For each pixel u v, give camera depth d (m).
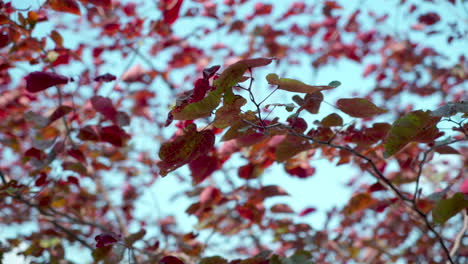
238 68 1.41
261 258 1.75
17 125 2.07
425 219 1.63
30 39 1.88
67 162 1.93
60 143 1.87
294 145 1.64
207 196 1.94
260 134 1.62
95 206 2.56
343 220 2.46
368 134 1.63
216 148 1.76
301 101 1.51
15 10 1.83
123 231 2.35
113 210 2.39
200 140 1.47
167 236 2.39
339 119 1.58
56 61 1.90
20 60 1.95
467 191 1.58
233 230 2.08
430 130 1.52
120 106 2.20
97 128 1.83
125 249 1.73
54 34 1.88
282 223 2.15
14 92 2.06
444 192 1.70
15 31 1.87
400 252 2.42
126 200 2.80
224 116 1.44
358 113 1.50
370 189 1.85
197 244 2.06
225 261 1.72
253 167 1.88
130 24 2.38
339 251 2.33
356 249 2.38
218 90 1.41
